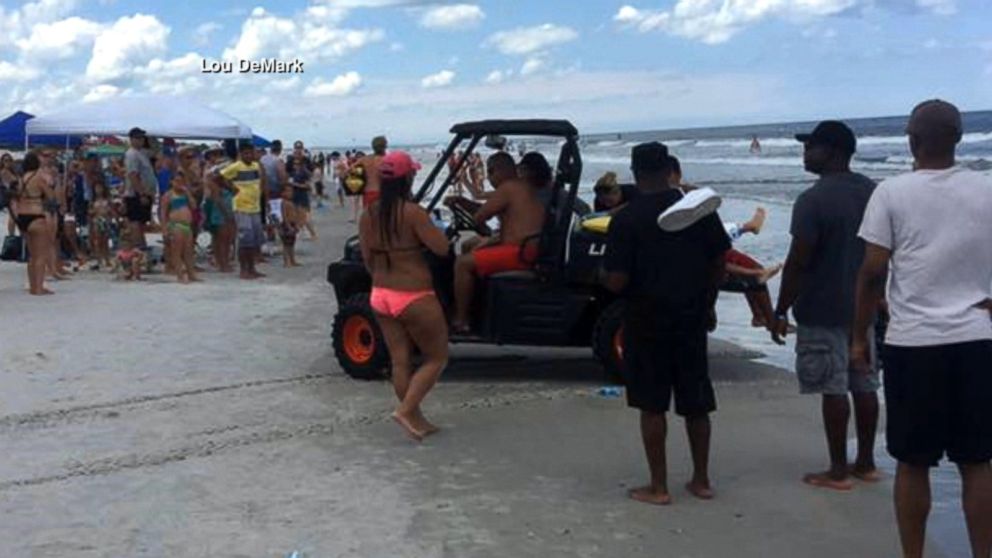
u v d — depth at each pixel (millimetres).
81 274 15820
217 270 16172
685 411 5562
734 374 8797
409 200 6648
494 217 8219
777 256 16094
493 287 8062
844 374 5621
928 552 4953
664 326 5391
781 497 5668
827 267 5488
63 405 7742
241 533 5191
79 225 17688
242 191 14961
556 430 7020
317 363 9188
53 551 4969
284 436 6918
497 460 6379
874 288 4430
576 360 9344
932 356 4176
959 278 4203
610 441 6746
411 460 6391
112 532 5215
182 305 12602
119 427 7160
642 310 5418
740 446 6648
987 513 4223
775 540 5066
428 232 6562
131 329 10922
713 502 5605
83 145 23391
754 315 7727
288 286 14367
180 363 9219
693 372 5504
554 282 8023
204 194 16156
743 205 26578
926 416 4230
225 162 17281
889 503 5543
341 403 7773
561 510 5496
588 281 7977
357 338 8461
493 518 5387
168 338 10414
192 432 7027
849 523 5273
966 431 4195
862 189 5484
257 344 10094
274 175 17031
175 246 14852
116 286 14367
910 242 4246
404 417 6773
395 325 6801
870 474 5926
